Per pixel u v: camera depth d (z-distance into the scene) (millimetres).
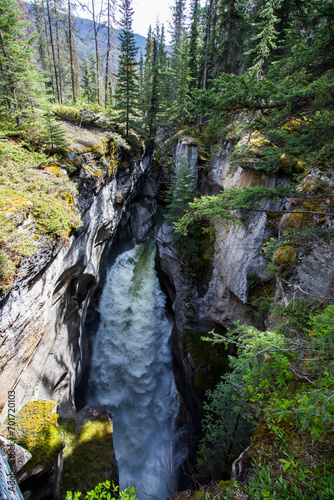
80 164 12898
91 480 9102
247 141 12289
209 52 23219
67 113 19125
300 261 7824
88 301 16344
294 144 6969
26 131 12188
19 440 7336
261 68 14602
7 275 6578
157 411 17781
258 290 12297
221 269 15062
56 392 11703
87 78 40500
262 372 3990
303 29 14523
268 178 11719
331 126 5988
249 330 4328
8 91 12023
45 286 8820
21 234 7641
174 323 19141
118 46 22594
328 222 7332
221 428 10305
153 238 29188
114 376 18078
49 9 24062
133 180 23844
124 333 19391
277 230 11484
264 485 3605
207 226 17469
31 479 6859
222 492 4453
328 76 5352
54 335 10898
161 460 15031
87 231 13422
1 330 6551
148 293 21406
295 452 4383
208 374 15008
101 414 11352
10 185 9195
